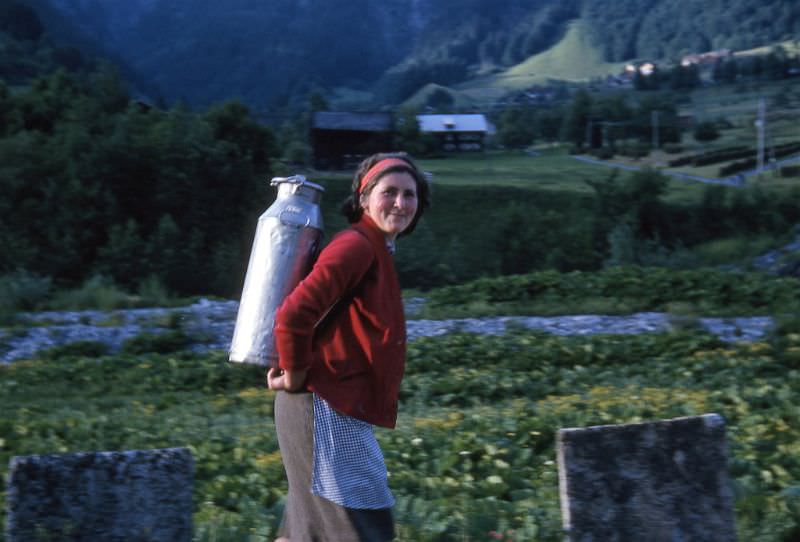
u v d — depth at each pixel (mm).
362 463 2980
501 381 11000
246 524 4516
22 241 34156
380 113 71938
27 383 12914
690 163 78812
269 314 2947
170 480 2766
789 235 40844
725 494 2785
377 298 2961
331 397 2938
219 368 12781
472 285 20125
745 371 11188
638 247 37938
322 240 3100
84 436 7746
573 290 19625
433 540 3980
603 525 2725
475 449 6121
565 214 48969
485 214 48188
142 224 37531
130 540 2715
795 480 5145
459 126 106688
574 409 8219
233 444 7160
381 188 3018
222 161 39219
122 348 16312
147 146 37938
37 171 36188
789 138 98062
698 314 17281
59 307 22344
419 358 13109
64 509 2682
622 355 12953
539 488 5328
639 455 2779
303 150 69250
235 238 38844
